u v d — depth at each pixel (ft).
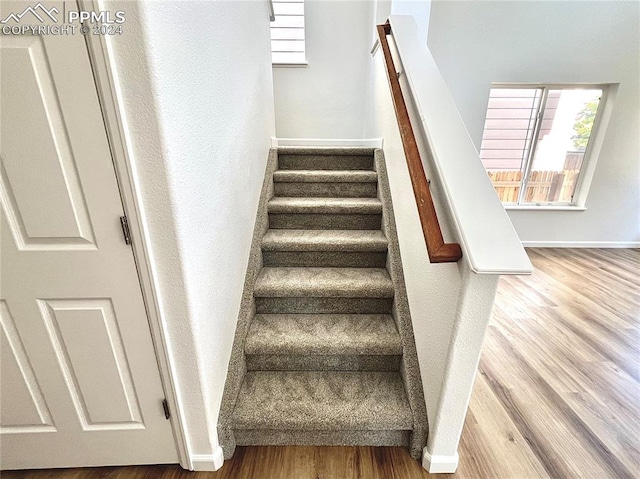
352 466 4.03
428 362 4.01
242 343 4.67
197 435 3.80
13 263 2.97
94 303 3.18
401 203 5.64
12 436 3.74
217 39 3.82
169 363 3.41
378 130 8.02
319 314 5.49
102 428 3.78
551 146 11.75
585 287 9.25
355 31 10.09
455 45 10.36
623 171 11.50
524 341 6.69
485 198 3.12
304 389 4.50
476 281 2.95
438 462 3.89
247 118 5.45
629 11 9.94
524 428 4.61
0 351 3.33
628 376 5.71
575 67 10.52
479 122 11.18
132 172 2.70
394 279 5.41
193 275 3.19
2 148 2.62
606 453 4.27
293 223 6.86
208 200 3.57
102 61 2.39
